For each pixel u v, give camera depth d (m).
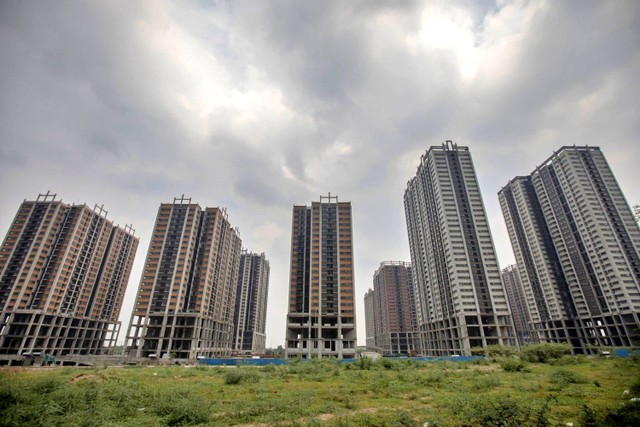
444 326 106.38
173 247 108.00
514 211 138.25
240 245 153.75
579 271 111.56
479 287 99.81
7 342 94.56
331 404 16.22
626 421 11.43
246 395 19.88
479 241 104.88
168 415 14.00
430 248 118.69
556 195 121.75
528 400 16.50
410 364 43.16
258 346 178.12
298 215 120.12
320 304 98.44
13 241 106.31
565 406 14.77
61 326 106.12
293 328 98.25
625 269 99.69
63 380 21.48
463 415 12.94
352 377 29.55
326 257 106.38
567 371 24.88
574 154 118.25
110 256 131.12
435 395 18.80
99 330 124.25
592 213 108.00
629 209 107.56
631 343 94.06
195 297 103.69
